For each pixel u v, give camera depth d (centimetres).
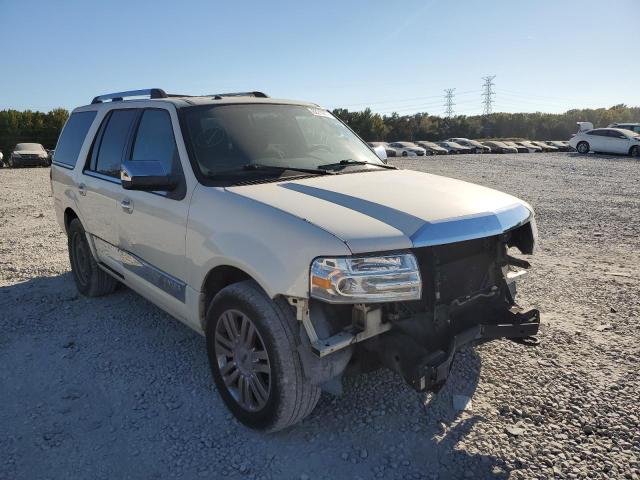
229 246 294
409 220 277
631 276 577
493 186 1492
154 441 300
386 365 284
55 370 383
